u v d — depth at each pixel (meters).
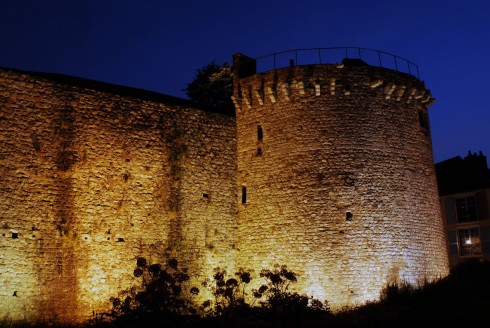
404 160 23.30
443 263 23.77
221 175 23.69
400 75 24.19
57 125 20.14
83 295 19.59
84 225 20.08
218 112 24.78
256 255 22.75
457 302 19.83
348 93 23.09
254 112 24.28
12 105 19.33
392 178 22.75
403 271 21.97
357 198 22.06
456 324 18.00
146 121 22.30
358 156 22.50
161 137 22.53
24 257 18.64
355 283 21.22
